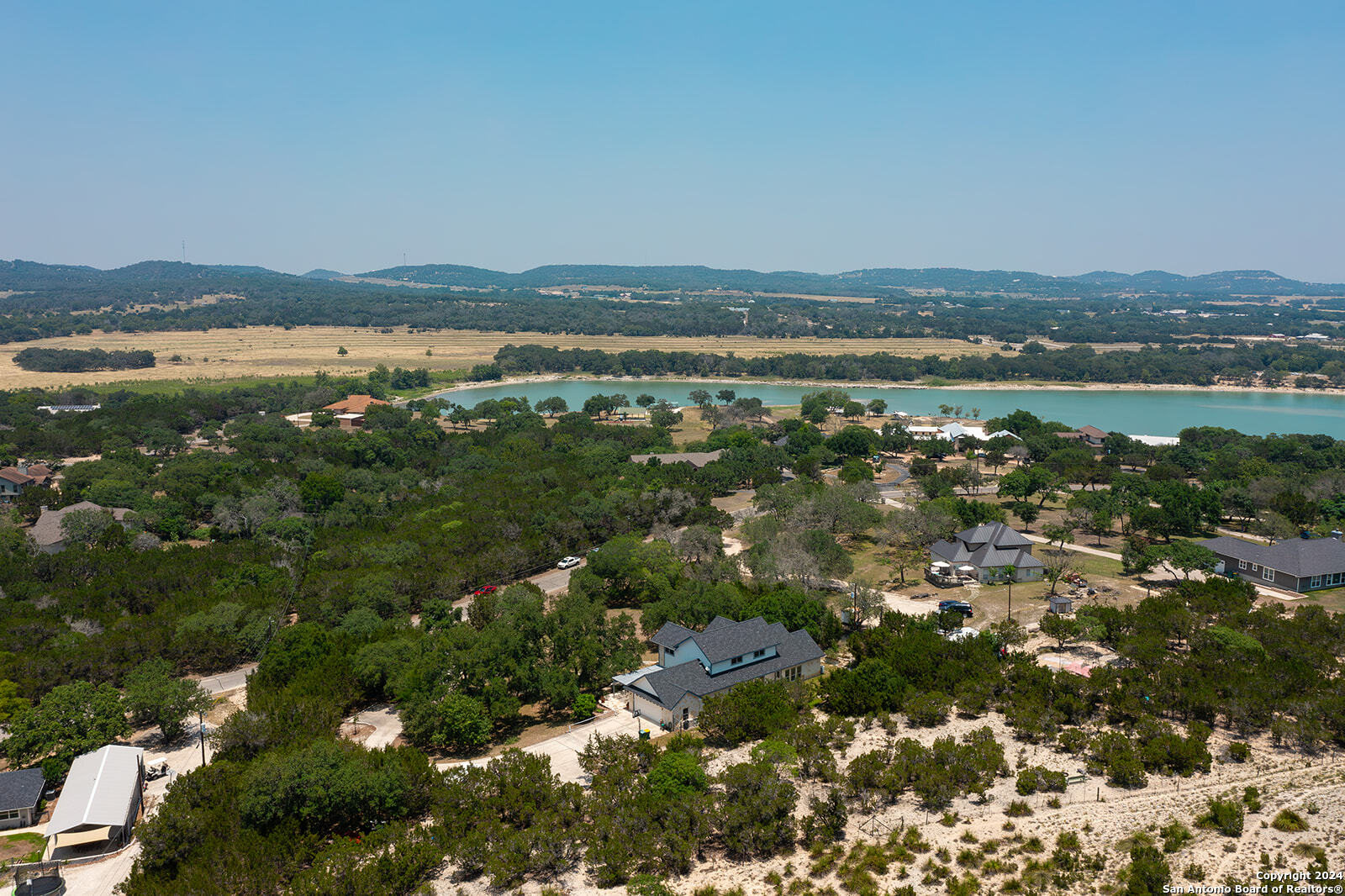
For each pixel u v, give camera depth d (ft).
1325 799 213.25
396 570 395.75
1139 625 317.22
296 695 270.26
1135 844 198.90
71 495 533.14
